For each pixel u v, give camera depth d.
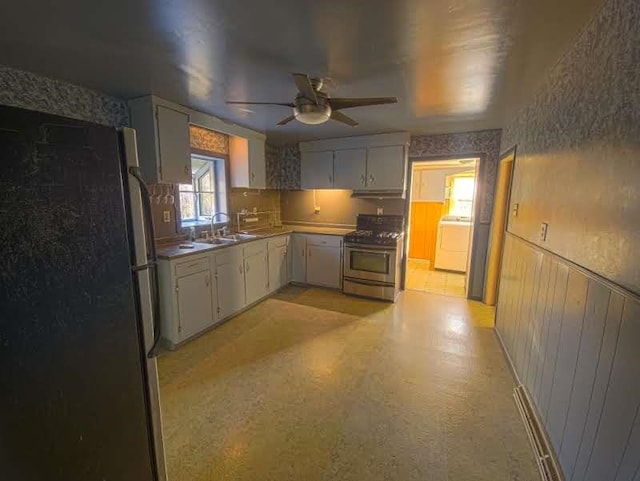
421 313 3.60
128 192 1.19
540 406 1.82
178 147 2.79
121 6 1.30
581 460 1.32
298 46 1.68
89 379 1.08
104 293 1.11
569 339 1.52
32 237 0.89
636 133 1.06
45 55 1.80
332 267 4.34
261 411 1.97
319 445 1.71
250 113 3.09
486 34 1.54
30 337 0.91
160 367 2.47
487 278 3.87
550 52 1.72
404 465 1.58
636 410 0.99
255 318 3.44
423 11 1.34
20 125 0.85
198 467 1.57
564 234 1.63
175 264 2.69
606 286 1.21
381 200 4.48
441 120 3.25
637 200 1.04
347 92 2.40
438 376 2.36
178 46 1.68
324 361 2.56
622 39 1.16
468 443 1.72
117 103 2.60
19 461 0.90
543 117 2.08
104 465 1.15
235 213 4.20
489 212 3.87
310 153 4.54
